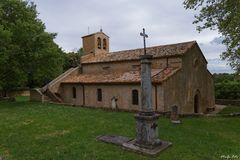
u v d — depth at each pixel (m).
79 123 16.38
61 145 11.52
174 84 23.36
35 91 31.95
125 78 25.55
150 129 10.65
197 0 18.56
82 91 30.38
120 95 25.52
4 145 11.70
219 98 38.56
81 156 9.97
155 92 22.44
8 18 27.84
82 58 35.50
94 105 28.67
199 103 27.77
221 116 21.27
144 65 10.77
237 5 16.56
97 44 36.75
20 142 12.11
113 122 16.64
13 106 26.27
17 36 27.11
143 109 10.83
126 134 13.21
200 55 28.38
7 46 25.53
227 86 37.97
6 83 31.02
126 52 31.55
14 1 27.14
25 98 40.44
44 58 28.41
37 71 28.84
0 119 18.50
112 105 26.27
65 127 15.27
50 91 32.28
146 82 10.76
